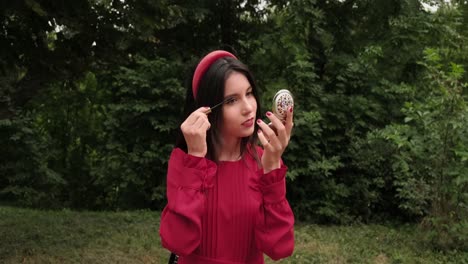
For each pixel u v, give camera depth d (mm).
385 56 8766
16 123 9836
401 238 6863
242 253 1744
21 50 5492
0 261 5180
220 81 1698
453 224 6051
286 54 8555
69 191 11344
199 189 1634
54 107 11633
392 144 7742
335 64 8781
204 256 1722
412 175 6676
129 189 9461
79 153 11672
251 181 1760
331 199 8258
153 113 8797
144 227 7195
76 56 5996
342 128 8391
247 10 10500
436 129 5938
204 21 10305
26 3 4445
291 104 1708
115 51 6277
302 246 6395
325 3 9227
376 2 8797
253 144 1852
